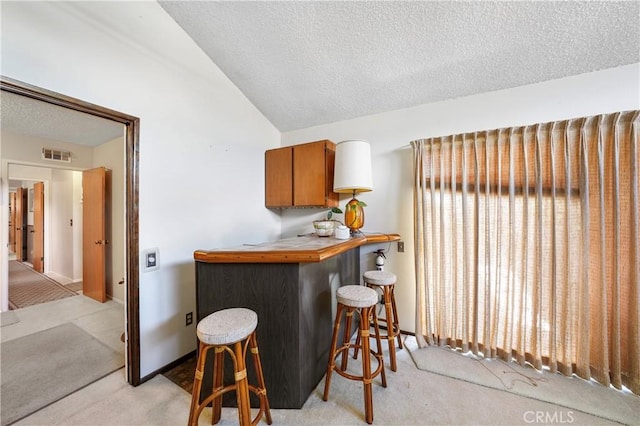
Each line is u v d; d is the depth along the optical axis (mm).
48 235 4969
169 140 2004
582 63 1820
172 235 2027
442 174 2256
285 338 1543
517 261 2008
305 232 3201
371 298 1568
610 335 1731
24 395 1661
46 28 1391
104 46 1625
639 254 1628
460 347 2209
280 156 2969
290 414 1513
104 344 2334
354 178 2332
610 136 1708
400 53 1957
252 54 2188
